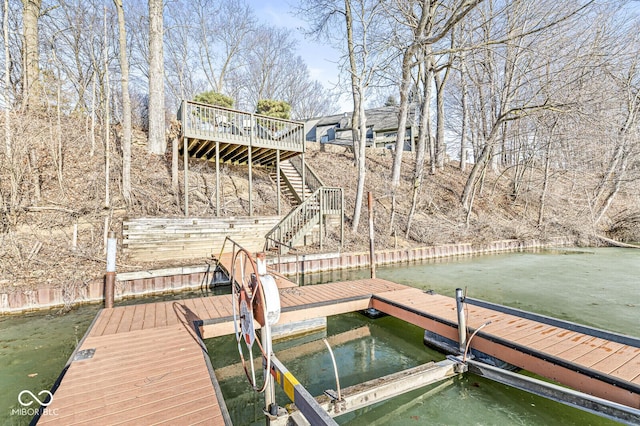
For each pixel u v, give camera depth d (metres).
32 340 4.81
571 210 18.56
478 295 7.66
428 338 4.86
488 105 18.27
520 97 15.60
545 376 3.33
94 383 2.84
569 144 17.48
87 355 3.39
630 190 18.55
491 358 3.98
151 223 8.05
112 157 11.17
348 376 4.04
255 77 32.59
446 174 20.67
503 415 3.16
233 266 3.30
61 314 5.86
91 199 9.08
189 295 7.07
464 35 16.00
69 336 4.96
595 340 3.81
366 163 19.19
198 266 7.52
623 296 7.62
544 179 18.09
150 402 2.56
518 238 15.38
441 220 15.25
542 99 15.02
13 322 5.48
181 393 2.70
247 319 2.84
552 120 16.30
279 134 11.25
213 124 9.59
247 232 9.38
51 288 6.09
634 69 15.41
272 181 14.33
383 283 6.91
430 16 13.37
